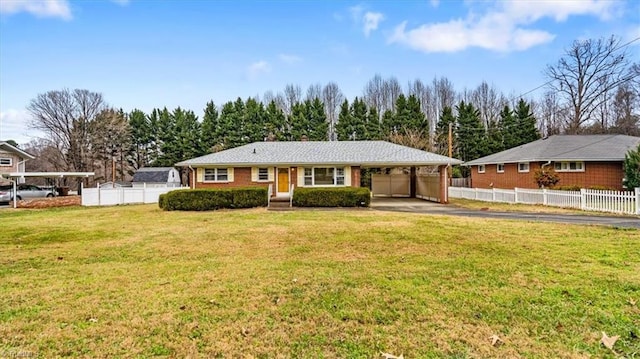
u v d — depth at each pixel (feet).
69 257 22.57
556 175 66.33
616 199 44.14
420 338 10.96
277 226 34.35
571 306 13.35
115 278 17.65
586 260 19.90
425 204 64.39
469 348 10.31
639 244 23.94
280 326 11.91
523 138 122.83
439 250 22.91
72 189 131.85
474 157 126.52
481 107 154.30
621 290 14.96
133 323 12.18
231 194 55.16
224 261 20.89
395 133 128.88
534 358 9.73
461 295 14.62
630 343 10.48
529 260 20.07
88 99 130.41
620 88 108.37
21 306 13.87
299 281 16.65
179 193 53.72
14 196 69.36
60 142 127.54
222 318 12.55
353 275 17.53
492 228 31.71
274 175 70.08
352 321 12.26
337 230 31.35
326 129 140.56
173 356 10.03
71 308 13.61
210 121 148.25
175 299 14.48
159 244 26.40
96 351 10.31
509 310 13.07
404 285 15.92
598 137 77.10
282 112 147.74
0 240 28.91
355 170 69.92
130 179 156.04
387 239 26.84
